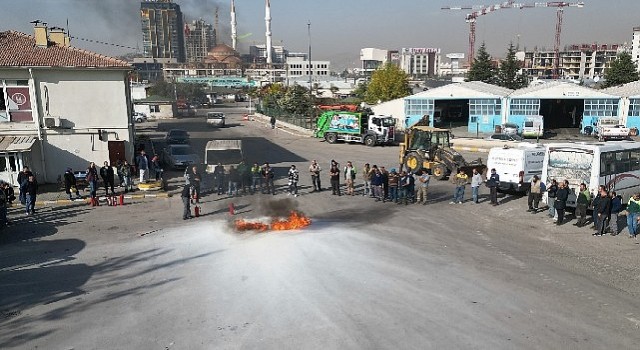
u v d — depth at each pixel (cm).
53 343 938
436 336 938
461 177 2073
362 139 4044
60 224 1795
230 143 2545
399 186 2067
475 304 1080
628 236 1619
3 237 1639
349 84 11038
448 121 5959
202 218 1848
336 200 2144
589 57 15588
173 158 2920
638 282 1215
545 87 4588
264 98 8000
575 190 1894
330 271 1276
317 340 930
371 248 1462
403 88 6700
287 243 1499
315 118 5216
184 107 7888
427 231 1658
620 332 956
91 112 2497
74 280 1255
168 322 1014
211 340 938
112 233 1664
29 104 2412
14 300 1139
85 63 2442
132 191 2327
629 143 2031
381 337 938
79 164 2517
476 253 1430
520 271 1284
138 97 8406
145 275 1277
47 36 2614
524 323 991
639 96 4450
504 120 4750
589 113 4616
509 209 1986
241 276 1251
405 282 1204
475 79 8275
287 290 1160
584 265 1338
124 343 934
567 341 920
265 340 934
